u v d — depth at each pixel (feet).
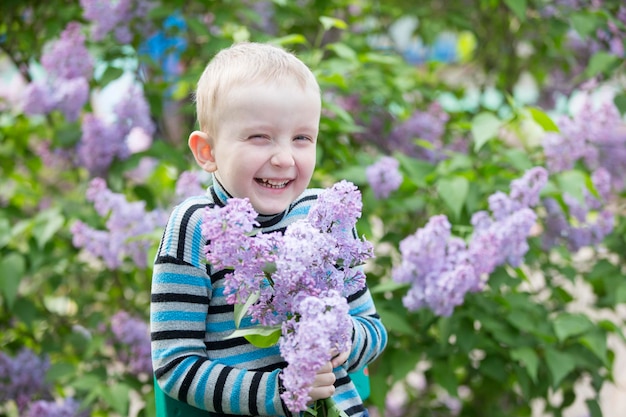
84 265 10.63
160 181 11.36
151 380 9.59
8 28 11.46
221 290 4.84
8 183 10.85
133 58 10.35
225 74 4.85
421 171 9.22
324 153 9.45
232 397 4.60
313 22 11.59
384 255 9.86
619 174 10.07
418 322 9.02
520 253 7.75
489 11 12.56
